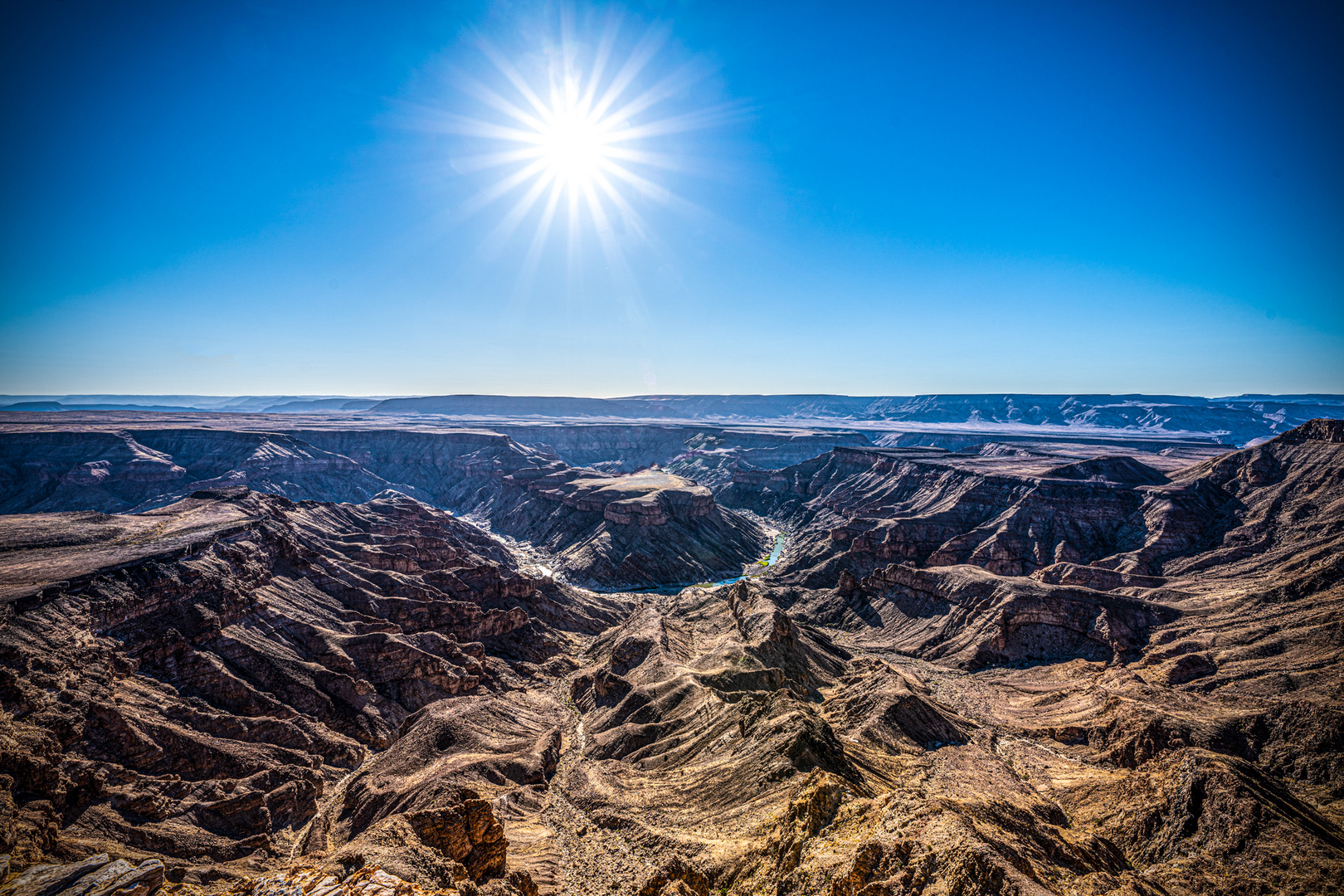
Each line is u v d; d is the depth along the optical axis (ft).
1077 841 165.37
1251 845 168.96
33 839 139.64
